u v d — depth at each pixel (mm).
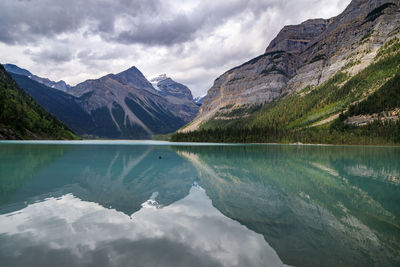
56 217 10719
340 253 7664
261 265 6895
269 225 10102
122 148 77375
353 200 14352
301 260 7184
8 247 7738
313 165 33531
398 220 10984
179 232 9250
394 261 7180
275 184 19375
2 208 11969
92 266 6660
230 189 17328
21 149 56188
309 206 13023
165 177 22562
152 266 6723
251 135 164000
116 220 10484
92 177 21781
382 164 35469
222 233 9203
